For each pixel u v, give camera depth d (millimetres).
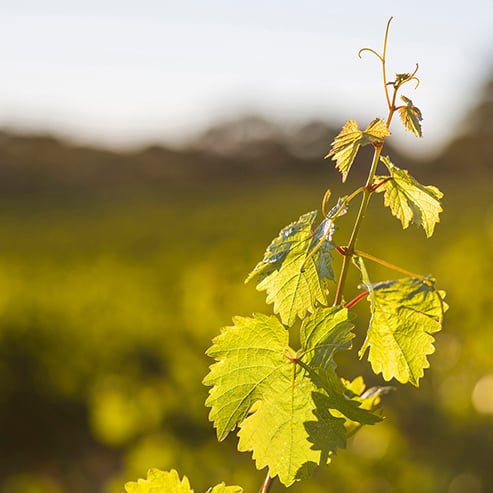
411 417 8422
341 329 1307
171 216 43625
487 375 7609
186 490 1391
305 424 1303
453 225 27641
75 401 11078
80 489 10188
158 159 75125
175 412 7871
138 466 6352
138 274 17516
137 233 35250
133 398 8031
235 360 1315
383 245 19359
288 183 66312
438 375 8648
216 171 75188
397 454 6191
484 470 7195
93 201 61844
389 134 1343
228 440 7027
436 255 18531
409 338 1414
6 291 14383
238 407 1311
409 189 1388
